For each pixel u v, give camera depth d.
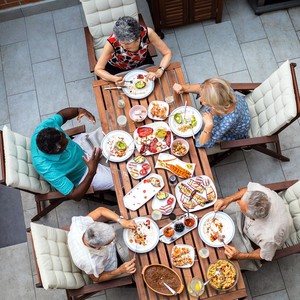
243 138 3.51
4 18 4.70
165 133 3.16
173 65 3.42
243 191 3.05
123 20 3.05
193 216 2.93
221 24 4.55
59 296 3.68
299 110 3.07
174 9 4.27
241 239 3.15
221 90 2.95
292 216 3.11
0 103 4.40
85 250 2.73
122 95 3.34
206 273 2.80
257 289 3.58
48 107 4.36
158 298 2.77
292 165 3.96
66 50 4.57
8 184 2.98
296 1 4.49
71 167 3.27
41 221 3.90
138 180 3.07
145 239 2.88
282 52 4.41
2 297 3.70
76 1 4.71
